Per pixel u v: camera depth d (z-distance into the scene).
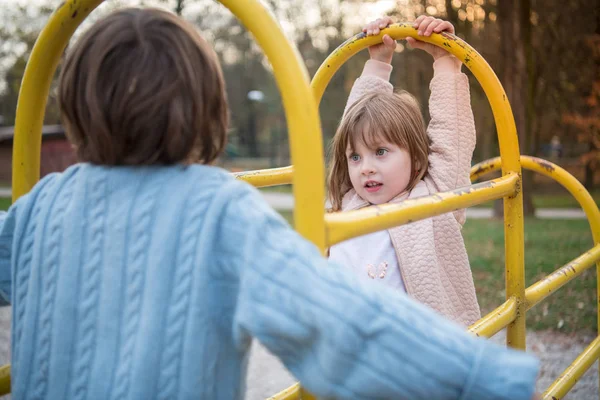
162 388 0.74
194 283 0.74
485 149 17.05
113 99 0.78
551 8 11.80
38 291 0.83
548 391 1.77
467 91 1.71
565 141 19.92
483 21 11.80
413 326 0.65
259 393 2.96
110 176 0.82
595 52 11.92
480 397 0.62
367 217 0.91
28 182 1.06
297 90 0.80
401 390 0.63
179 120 0.78
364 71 1.92
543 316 4.41
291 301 0.67
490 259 6.56
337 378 0.65
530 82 10.90
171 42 0.80
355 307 0.65
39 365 0.82
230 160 29.39
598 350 2.14
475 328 1.24
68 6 0.99
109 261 0.79
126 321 0.77
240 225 0.74
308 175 0.80
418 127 1.67
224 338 0.76
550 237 8.10
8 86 19.69
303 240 0.73
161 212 0.78
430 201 1.05
